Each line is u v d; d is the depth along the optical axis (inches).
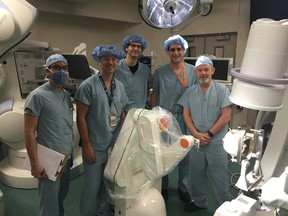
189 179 93.6
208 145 81.3
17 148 106.7
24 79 128.6
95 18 193.9
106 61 72.9
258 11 148.1
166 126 61.3
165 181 97.6
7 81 107.0
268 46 38.5
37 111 64.2
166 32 199.3
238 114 155.9
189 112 86.6
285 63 39.5
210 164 82.7
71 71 130.5
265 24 38.4
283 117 49.3
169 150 60.7
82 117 72.9
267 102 39.9
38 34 171.3
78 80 131.0
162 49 204.7
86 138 73.5
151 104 98.4
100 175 76.7
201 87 83.6
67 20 184.9
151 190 64.4
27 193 101.3
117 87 77.1
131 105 92.0
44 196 68.6
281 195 41.8
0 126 96.9
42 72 135.1
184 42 90.4
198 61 82.1
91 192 75.7
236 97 42.3
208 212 91.2
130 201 63.6
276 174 52.7
